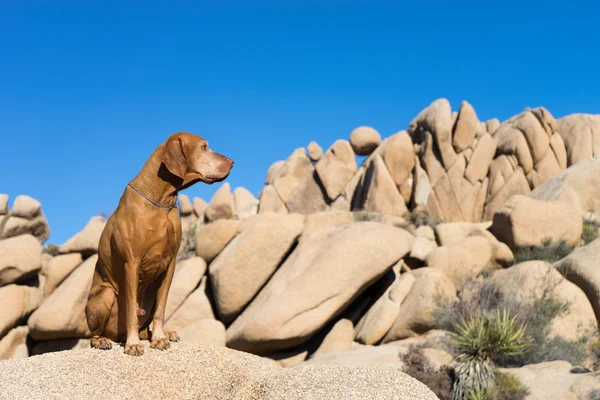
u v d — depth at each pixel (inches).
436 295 740.0
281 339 736.3
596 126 1228.5
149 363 235.0
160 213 243.0
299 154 1483.8
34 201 990.4
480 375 514.3
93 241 849.5
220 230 896.9
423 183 1222.9
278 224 855.7
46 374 219.3
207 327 794.8
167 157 240.7
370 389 222.5
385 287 823.1
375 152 1279.5
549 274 716.7
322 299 753.6
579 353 601.9
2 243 843.4
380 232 798.5
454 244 876.6
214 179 249.0
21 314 815.1
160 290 250.4
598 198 1017.5
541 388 496.4
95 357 233.3
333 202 1327.5
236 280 825.5
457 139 1239.5
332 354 684.7
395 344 707.4
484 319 562.3
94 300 249.3
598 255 714.8
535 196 1103.6
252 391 237.3
